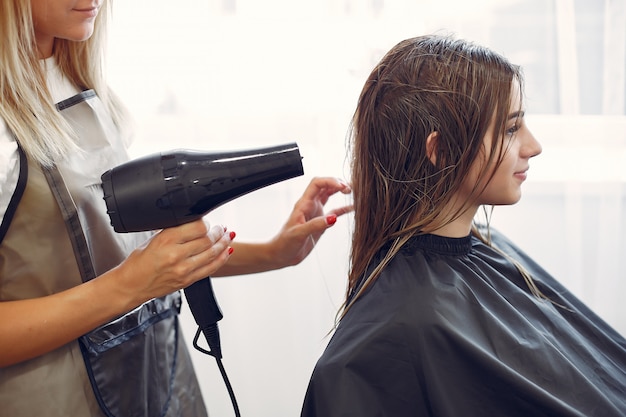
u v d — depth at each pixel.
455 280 0.80
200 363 1.48
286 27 1.35
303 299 1.46
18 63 0.77
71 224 0.80
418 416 0.75
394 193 0.84
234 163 0.74
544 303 0.88
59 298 0.75
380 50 1.34
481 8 1.35
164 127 1.39
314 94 1.37
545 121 1.38
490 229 1.01
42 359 0.81
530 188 1.42
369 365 0.74
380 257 0.85
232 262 1.03
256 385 1.49
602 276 1.42
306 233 0.99
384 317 0.76
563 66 1.35
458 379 0.74
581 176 1.40
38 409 0.81
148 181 0.71
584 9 1.35
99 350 0.83
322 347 1.47
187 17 1.35
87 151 0.85
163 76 1.38
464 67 0.80
